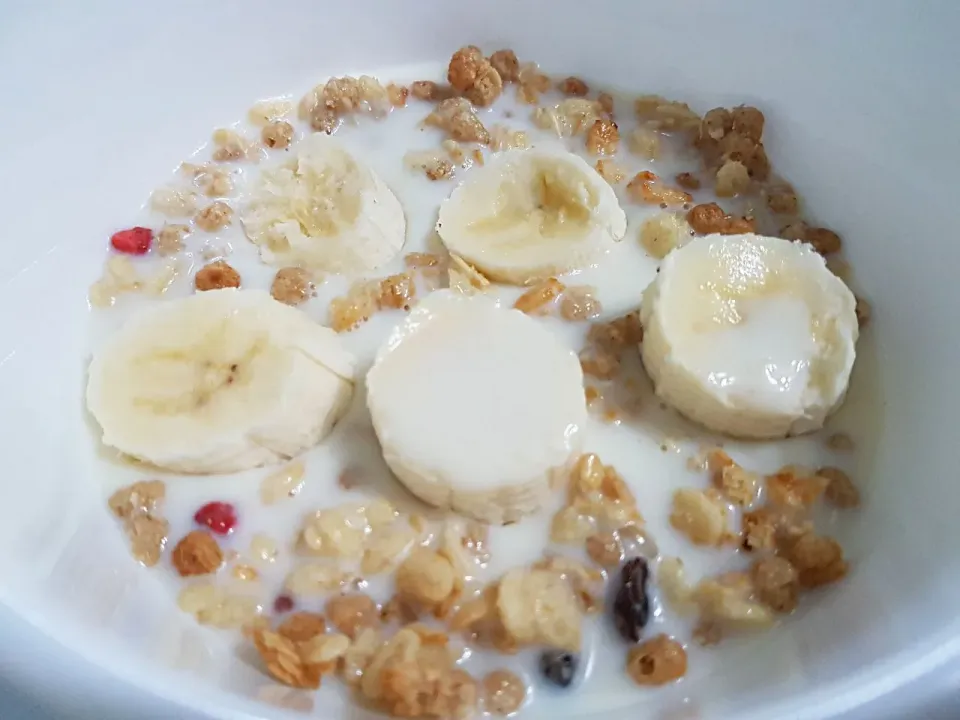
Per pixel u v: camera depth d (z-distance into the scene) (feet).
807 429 0.37
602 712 0.31
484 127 0.48
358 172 0.43
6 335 0.38
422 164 0.46
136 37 0.44
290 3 0.47
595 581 0.34
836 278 0.38
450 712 0.30
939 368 0.37
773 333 0.37
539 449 0.34
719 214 0.43
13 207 0.40
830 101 0.44
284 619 0.33
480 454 0.34
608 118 0.49
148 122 0.46
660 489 0.36
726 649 0.33
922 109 0.41
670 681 0.32
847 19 0.43
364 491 0.36
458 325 0.37
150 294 0.42
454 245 0.42
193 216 0.44
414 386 0.35
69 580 0.31
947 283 0.39
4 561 0.30
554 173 0.42
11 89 0.40
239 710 0.25
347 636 0.32
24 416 0.36
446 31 0.51
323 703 0.30
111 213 0.44
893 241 0.41
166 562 0.35
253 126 0.49
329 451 0.37
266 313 0.38
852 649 0.29
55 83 0.42
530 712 0.31
